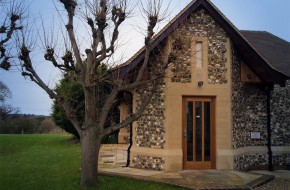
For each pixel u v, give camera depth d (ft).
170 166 34.83
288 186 30.63
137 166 37.58
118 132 65.67
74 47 28.48
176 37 30.63
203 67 36.68
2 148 58.29
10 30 30.63
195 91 36.24
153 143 36.58
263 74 38.96
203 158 36.52
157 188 27.81
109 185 28.43
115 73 30.96
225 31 37.40
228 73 36.88
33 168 36.94
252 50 37.14
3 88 105.60
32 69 28.63
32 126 117.50
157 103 36.65
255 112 41.09
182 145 36.04
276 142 41.55
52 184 28.91
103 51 28.27
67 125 63.93
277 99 42.39
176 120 35.70
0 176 32.68
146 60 28.76
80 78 28.63
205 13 37.27
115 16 28.48
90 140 28.22
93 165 28.25
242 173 34.50
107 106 28.71
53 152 51.34
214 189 27.50
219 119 36.47
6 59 30.68
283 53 46.98
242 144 39.06
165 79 36.11
